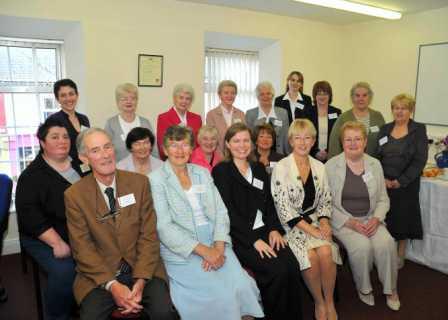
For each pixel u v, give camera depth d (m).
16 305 2.79
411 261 3.58
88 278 1.96
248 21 4.66
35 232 2.23
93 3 3.63
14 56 3.82
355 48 5.46
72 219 1.97
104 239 1.99
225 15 4.47
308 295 2.98
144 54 3.97
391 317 2.64
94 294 1.92
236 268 2.17
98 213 2.00
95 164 1.97
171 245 2.12
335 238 2.92
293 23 5.05
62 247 2.23
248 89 5.40
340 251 2.92
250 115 3.75
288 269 2.25
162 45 4.08
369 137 3.53
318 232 2.54
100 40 3.71
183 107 3.45
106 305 1.90
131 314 1.90
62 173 2.39
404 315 2.67
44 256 2.28
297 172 2.64
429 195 3.33
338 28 5.54
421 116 4.73
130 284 2.04
